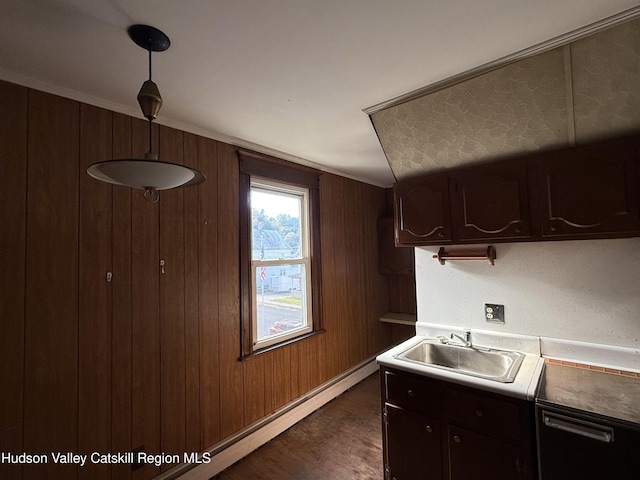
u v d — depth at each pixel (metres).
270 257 2.66
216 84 1.57
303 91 1.66
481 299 2.03
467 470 1.51
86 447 1.57
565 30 1.21
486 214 1.78
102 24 1.12
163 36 1.19
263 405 2.44
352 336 3.49
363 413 2.83
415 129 1.94
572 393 1.37
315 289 2.99
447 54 1.36
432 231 1.98
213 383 2.12
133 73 1.45
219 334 2.17
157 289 1.87
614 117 1.46
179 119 1.98
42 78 1.47
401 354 1.88
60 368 1.51
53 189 1.52
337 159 2.95
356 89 1.65
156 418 1.83
